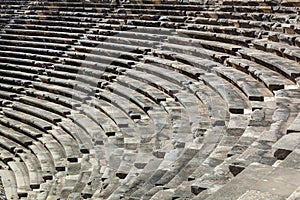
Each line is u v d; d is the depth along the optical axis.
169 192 9.59
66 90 23.75
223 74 17.03
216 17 22.61
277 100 12.62
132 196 10.21
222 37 20.64
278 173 7.31
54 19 32.09
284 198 6.46
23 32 31.83
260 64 16.70
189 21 23.91
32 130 21.34
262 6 20.98
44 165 17.80
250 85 14.95
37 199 14.93
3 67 28.78
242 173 7.68
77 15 31.16
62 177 16.06
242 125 12.38
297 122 10.16
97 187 13.09
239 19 21.31
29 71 27.52
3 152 20.58
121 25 27.20
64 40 28.89
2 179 18.11
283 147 8.77
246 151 9.38
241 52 18.08
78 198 12.87
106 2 30.78
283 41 17.31
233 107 13.51
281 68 14.81
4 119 23.25
